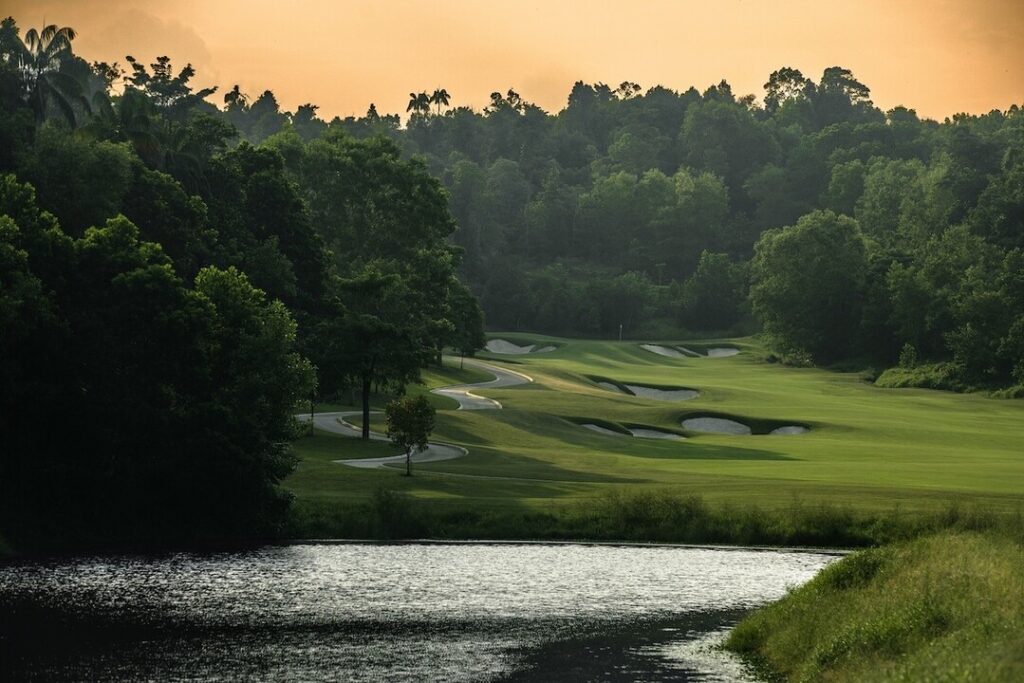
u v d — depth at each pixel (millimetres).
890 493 93438
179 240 137125
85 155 132875
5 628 55062
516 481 105688
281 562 74562
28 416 87312
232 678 46000
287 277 146000
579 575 69875
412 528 86062
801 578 69000
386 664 48344
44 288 91375
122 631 54375
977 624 39125
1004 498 89625
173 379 92938
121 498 87438
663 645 52031
